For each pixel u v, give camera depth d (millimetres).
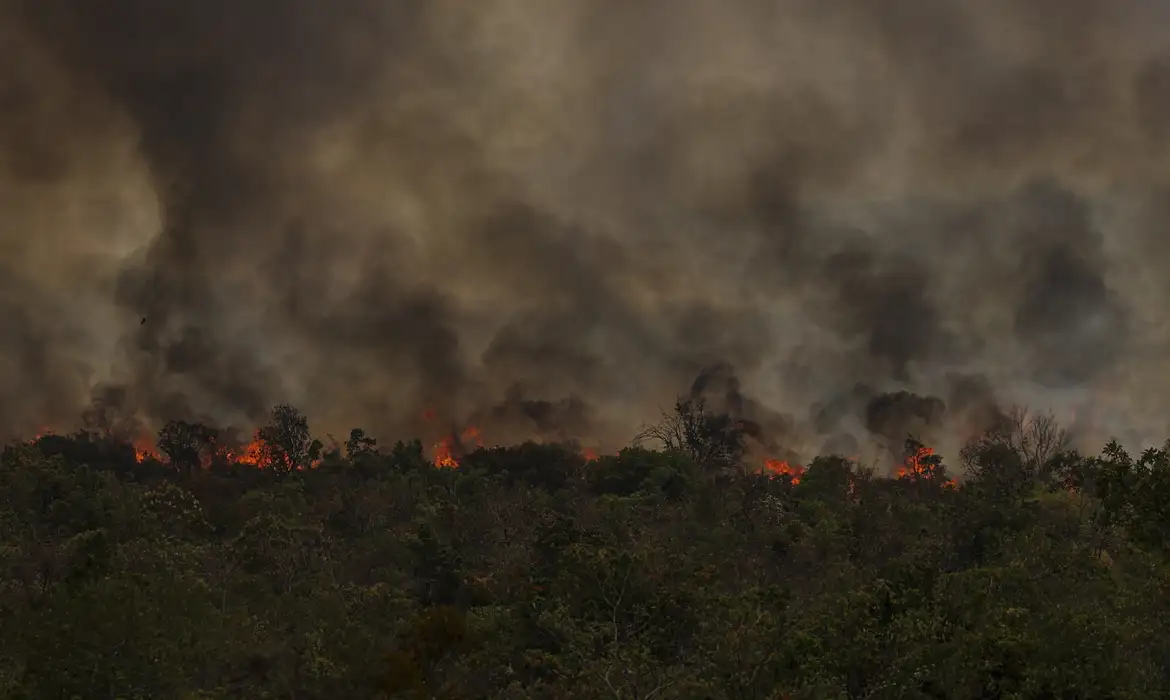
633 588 53562
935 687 36125
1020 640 35875
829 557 71188
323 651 51188
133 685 45594
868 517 77938
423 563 74125
